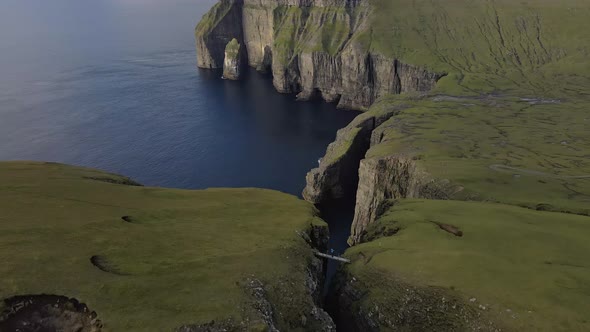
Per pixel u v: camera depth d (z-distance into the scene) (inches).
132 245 1973.4
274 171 5807.1
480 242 2388.0
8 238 1824.6
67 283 1589.6
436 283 2015.3
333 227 4687.5
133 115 7775.6
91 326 1459.2
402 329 1980.8
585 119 5915.4
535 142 5034.5
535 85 7706.7
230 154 6299.2
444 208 2970.0
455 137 5182.1
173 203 2773.1
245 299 1660.9
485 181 3661.4
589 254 2202.3
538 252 2229.3
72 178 2957.7
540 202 3211.1
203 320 1504.7
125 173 5570.9
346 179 5487.2
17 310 1477.6
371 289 2190.0
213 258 1959.9
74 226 2048.5
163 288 1664.6
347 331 2245.3
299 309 1840.6
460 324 1843.0
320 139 6968.5
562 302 1782.7
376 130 5762.8
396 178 4333.2
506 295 1865.2
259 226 2524.6
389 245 2502.5
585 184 3698.3
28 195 2418.8
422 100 7096.5
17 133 6742.1
